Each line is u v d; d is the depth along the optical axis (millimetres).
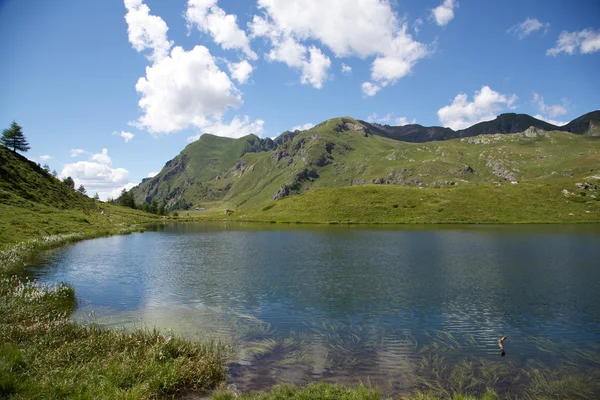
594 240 72438
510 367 16938
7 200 79125
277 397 12852
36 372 13141
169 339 16797
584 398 13977
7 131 127688
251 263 47906
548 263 46344
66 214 92125
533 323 23812
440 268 43375
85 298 28766
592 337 21297
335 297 30094
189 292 31641
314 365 16750
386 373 15992
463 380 15406
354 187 179500
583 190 150750
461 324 23516
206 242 76188
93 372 13438
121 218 139000
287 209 171500
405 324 23469
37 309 21547
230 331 21500
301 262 48625
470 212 138625
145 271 41594
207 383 14133
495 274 39719
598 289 32812
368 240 77000
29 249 50531
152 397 12609
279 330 21938
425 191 164500
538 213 133250
